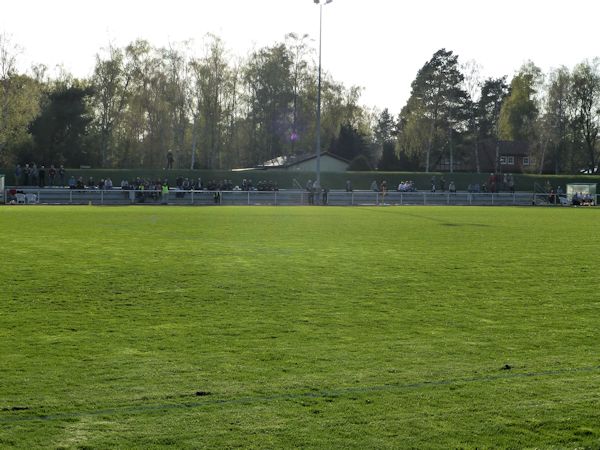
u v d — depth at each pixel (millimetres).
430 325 11508
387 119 163000
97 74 94688
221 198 64500
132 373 8586
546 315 12398
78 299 13648
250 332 10922
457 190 86188
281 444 6445
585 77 105688
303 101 104188
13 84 80000
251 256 21000
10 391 7875
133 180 72438
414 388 8039
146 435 6637
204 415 7152
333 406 7430
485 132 119062
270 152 105938
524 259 20719
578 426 6918
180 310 12664
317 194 66438
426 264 19359
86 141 90375
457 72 103562
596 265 19375
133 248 22938
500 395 7801
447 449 6375
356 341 10352
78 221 36500
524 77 117562
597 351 9805
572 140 107562
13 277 16250
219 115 97125
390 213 49875
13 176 71438
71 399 7621
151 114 95438
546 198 75438
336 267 18594
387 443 6484
